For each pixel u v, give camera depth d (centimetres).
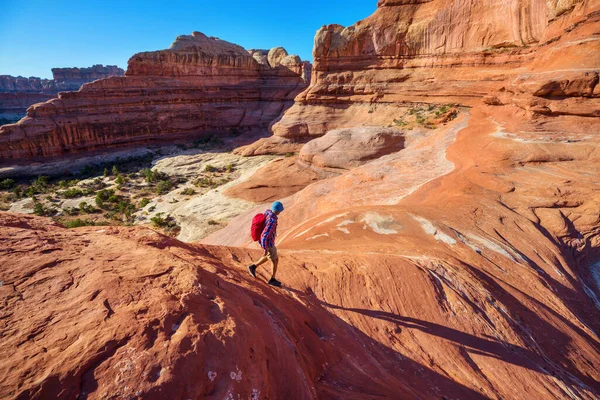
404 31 5709
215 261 477
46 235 324
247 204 3866
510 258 912
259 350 254
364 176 2322
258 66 9669
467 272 754
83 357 188
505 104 2781
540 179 1444
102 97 7238
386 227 1080
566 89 2062
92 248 317
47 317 214
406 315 569
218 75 8981
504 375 494
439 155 2352
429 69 5484
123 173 5966
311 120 6141
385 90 5803
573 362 595
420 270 691
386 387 369
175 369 195
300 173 4278
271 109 8950
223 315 258
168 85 8144
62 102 6669
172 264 304
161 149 7375
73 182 5381
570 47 2314
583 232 1177
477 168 1677
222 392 205
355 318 532
